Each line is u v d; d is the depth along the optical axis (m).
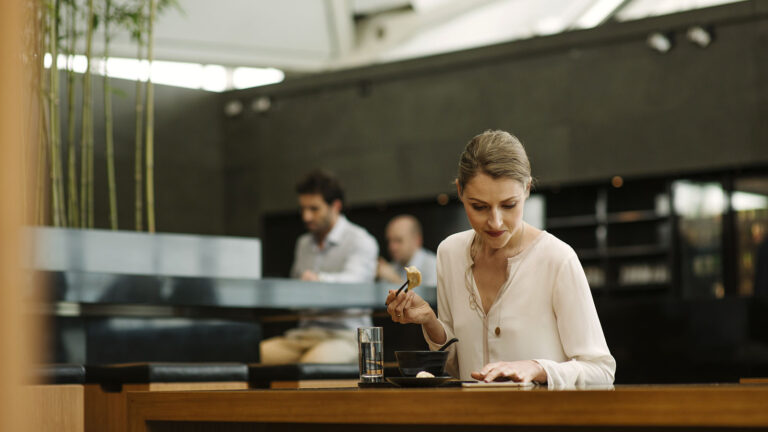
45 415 2.53
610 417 1.41
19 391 0.65
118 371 2.88
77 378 2.62
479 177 1.99
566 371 1.89
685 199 7.77
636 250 8.05
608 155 7.91
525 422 1.48
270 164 9.52
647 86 7.77
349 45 9.75
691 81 7.59
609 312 5.81
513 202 2.00
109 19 3.96
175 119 9.37
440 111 8.70
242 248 3.54
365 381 1.96
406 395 1.58
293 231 9.55
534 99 8.24
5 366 0.65
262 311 3.62
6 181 0.65
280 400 1.71
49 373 2.56
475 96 8.52
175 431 1.94
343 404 1.65
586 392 1.43
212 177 9.66
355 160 9.11
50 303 3.00
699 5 8.48
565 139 8.09
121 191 8.83
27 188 1.10
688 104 7.59
